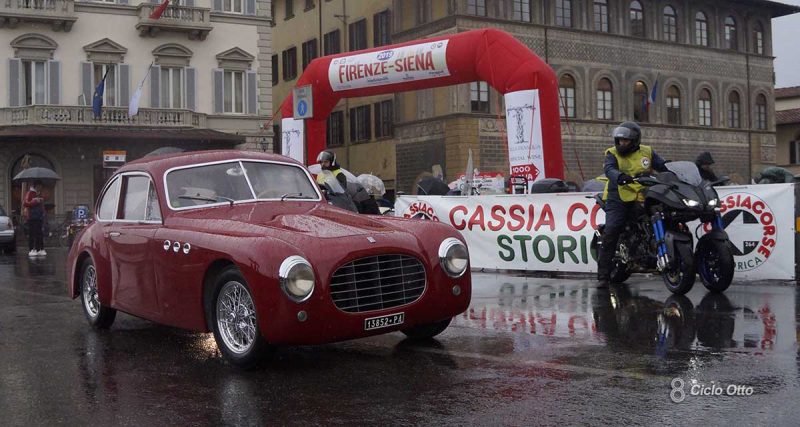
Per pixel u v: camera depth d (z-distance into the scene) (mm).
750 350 6004
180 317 6559
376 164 41812
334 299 5801
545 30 37312
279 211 6848
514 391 5090
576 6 38469
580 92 38500
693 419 4375
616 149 9516
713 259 8844
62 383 5719
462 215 13062
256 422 4652
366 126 42656
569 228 11773
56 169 34812
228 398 5207
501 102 36375
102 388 5555
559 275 11844
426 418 4598
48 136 33250
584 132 38531
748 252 10133
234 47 37906
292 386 5465
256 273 5695
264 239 5852
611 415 4504
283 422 4633
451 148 35688
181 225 6742
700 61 43250
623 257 9711
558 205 11914
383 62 17391
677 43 42125
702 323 7141
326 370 5895
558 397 4910
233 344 6074
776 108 58094
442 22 35938
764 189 10000
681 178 8789
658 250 8898
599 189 15305
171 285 6605
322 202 7469
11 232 23391
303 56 47562
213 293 6141
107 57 35281
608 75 39469
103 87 33750
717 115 44094
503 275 12141
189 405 5059
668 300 8562
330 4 44781
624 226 9703
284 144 20281
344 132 44531
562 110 37875
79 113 34188
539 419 4492
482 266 12820
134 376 5902
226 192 7184
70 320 8648
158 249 6766
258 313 5695
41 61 34250
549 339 6723
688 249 8672
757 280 10094
